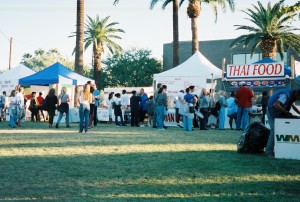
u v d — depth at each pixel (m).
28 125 17.52
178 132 13.61
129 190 4.23
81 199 3.81
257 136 7.19
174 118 18.67
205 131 14.51
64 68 20.84
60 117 15.54
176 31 29.03
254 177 4.94
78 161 6.25
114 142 9.34
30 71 24.23
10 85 23.64
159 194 4.04
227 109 16.86
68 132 12.82
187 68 19.22
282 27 32.62
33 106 21.98
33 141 9.47
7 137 10.60
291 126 6.61
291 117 6.84
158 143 9.17
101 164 5.96
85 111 12.86
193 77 18.80
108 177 4.94
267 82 16.64
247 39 34.06
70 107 21.33
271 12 32.19
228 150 7.83
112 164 5.97
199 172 5.29
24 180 4.73
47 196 3.94
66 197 3.90
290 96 6.80
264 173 5.21
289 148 6.62
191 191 4.18
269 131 7.29
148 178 4.88
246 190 4.23
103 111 22.55
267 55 33.16
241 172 5.29
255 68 16.78
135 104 18.05
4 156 6.79
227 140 10.23
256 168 5.61
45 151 7.52
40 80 19.98
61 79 19.72
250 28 33.72
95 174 5.14
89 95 12.85
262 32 32.84
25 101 21.50
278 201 3.74
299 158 6.53
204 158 6.61
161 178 4.88
